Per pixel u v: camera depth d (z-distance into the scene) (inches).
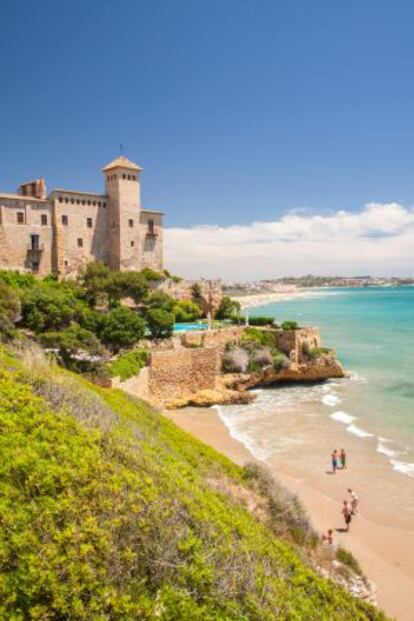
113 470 530.9
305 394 2426.2
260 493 951.0
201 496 640.4
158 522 465.4
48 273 3289.9
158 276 3607.3
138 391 1989.4
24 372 796.6
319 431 1815.9
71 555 379.9
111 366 1817.2
